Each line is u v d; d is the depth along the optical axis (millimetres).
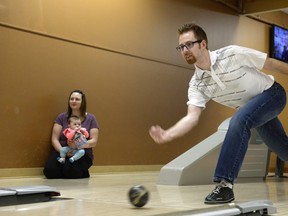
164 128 5555
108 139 4922
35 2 4246
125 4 5102
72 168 4070
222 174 2018
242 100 2193
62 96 4484
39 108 4289
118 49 5023
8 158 4055
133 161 5195
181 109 5781
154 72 5445
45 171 4086
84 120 4352
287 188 3211
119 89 5043
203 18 6043
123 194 2441
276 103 2100
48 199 2033
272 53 7168
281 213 1839
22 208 1704
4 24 4000
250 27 6844
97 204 1878
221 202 1995
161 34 5520
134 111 5211
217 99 2264
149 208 1760
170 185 3240
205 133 6078
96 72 4805
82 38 4664
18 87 4121
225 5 6375
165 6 5559
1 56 3990
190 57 2074
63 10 4488
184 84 5828
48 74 4363
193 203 2033
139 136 5270
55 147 4199
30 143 4219
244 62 2047
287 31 7457
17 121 4117
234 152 2006
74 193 2504
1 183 3432
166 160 5590
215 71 2078
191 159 3377
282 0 6270
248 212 1716
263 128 2248
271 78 2150
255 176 4141
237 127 2004
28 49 4195
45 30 4328
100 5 4840
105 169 4883
